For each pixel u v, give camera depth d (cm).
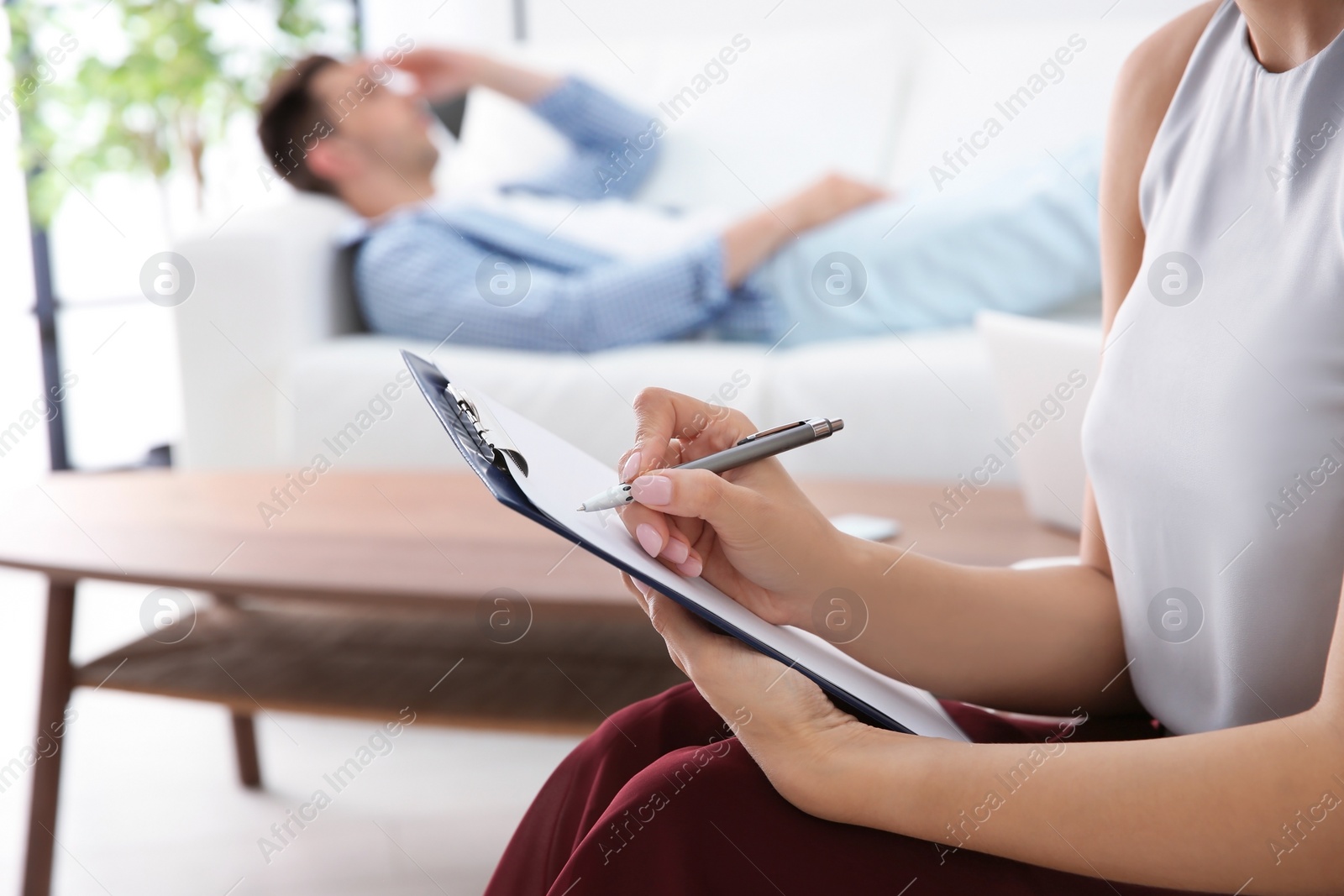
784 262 202
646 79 252
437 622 139
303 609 146
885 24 237
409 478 159
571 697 112
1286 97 53
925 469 179
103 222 318
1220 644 55
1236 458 52
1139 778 44
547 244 219
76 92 304
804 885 49
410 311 216
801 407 184
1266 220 54
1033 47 219
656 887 50
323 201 245
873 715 53
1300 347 50
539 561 114
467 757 167
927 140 222
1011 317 123
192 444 226
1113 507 62
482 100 262
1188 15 66
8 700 194
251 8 323
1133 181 67
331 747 172
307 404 209
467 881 130
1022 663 65
